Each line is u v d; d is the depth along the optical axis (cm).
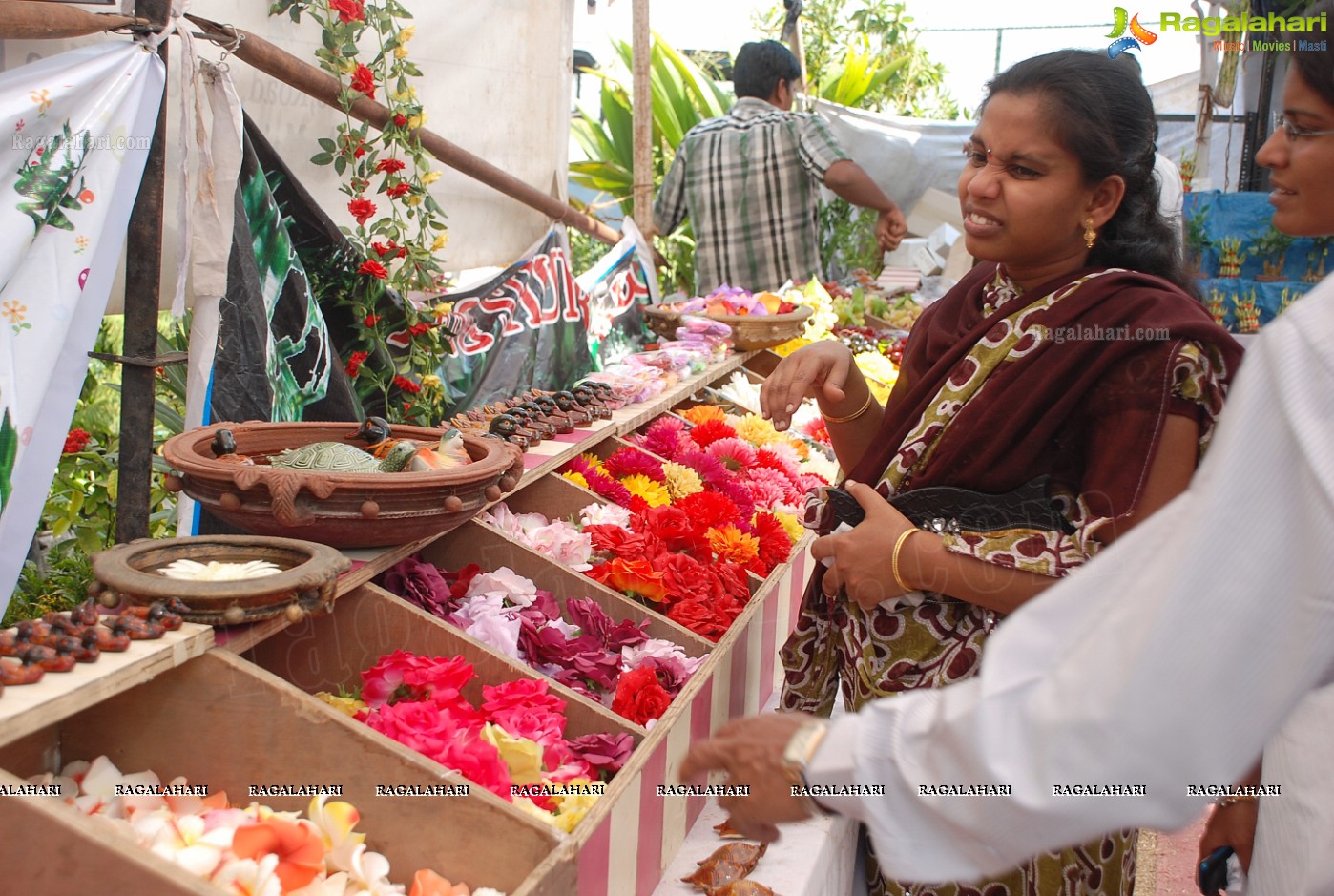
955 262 717
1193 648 71
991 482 156
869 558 158
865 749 88
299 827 120
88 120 182
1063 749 75
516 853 126
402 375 292
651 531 237
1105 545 146
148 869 102
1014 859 81
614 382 327
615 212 864
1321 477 68
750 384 430
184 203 207
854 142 810
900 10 999
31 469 180
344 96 269
